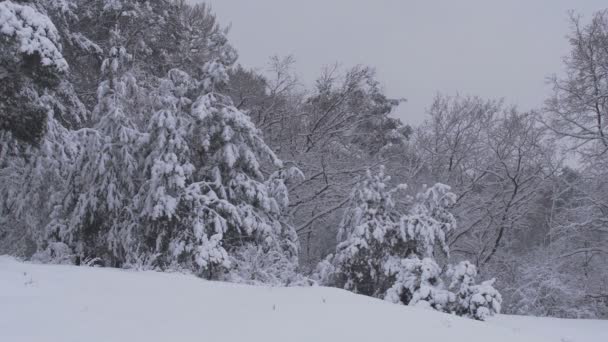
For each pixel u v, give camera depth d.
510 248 30.31
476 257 26.66
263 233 15.98
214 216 15.04
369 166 26.06
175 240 14.70
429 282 11.88
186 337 6.18
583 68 25.45
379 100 31.31
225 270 13.91
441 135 30.72
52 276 8.68
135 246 15.34
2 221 17.69
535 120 27.17
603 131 25.19
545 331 11.49
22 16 11.62
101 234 15.94
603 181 24.94
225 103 17.08
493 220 26.67
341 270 17.52
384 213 18.05
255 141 17.27
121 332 6.14
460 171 29.95
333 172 25.45
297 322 7.19
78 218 15.30
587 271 25.73
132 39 24.89
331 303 8.39
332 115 29.12
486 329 8.55
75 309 6.90
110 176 15.47
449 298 11.15
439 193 18.41
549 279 24.00
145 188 15.48
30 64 12.00
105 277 8.90
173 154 14.94
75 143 17.39
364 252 17.27
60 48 12.27
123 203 15.81
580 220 25.81
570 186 25.92
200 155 16.64
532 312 23.45
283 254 17.28
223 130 16.20
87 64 23.66
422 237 17.20
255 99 28.31
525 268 25.61
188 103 16.36
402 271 12.51
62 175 16.97
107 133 15.84
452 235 26.48
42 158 16.69
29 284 7.94
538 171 26.62
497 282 25.48
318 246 26.30
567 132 25.80
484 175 29.09
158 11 26.44
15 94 12.95
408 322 7.89
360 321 7.56
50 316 6.49
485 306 10.98
